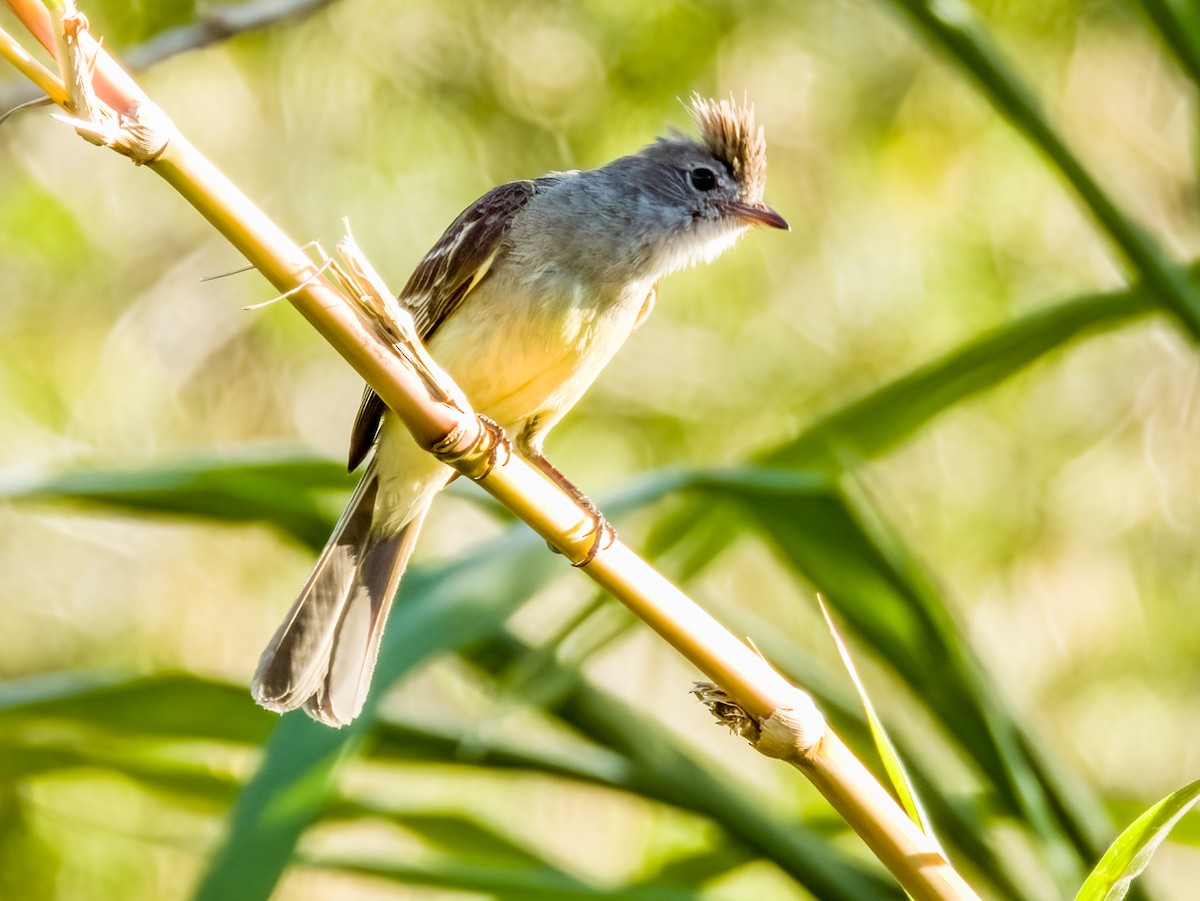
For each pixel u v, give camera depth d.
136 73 8.07
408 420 4.15
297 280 3.90
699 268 13.91
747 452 13.35
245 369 15.41
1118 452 14.47
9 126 14.55
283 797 4.75
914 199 13.88
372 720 5.00
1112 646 13.95
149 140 3.60
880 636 6.20
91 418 14.43
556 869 6.96
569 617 6.53
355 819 6.87
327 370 15.57
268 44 13.99
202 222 15.57
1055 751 6.24
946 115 13.71
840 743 3.89
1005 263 13.66
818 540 6.19
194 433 14.99
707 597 7.00
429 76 13.70
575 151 13.16
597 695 6.50
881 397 6.72
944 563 13.94
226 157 14.30
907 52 13.68
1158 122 14.43
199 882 4.61
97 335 14.70
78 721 6.57
